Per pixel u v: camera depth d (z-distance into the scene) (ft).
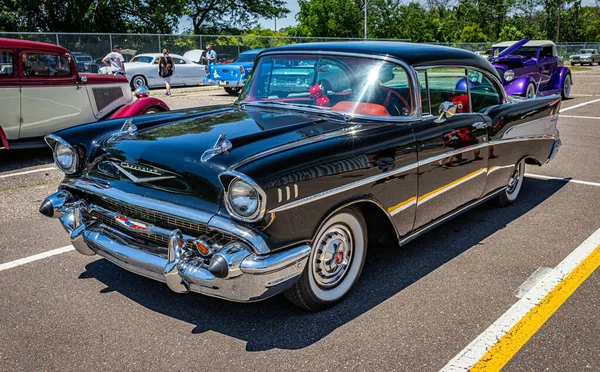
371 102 12.17
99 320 10.49
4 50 23.21
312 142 10.27
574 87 65.21
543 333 10.17
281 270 9.21
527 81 43.80
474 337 10.00
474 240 15.03
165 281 9.78
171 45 82.48
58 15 96.53
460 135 13.53
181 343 9.71
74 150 11.47
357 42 13.88
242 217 8.91
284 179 9.12
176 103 46.57
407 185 11.94
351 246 11.27
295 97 13.35
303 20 134.31
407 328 10.28
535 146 17.61
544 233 15.60
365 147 10.84
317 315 10.77
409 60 12.50
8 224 15.92
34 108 24.62
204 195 9.51
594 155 26.53
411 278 12.51
